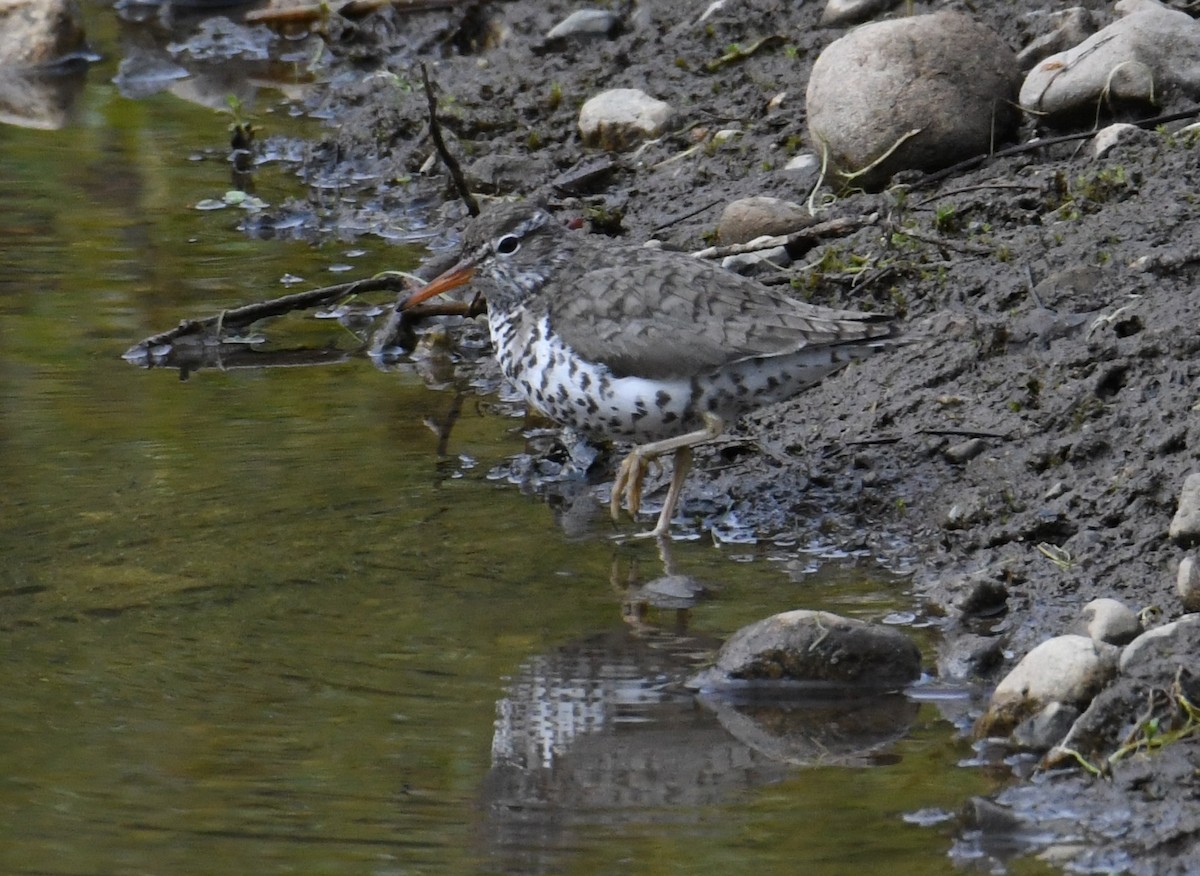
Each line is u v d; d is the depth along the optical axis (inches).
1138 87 604.1
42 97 894.4
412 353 620.7
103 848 320.8
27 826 328.2
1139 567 419.2
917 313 548.7
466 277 489.7
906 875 311.4
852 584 437.4
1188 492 422.6
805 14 775.7
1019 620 410.6
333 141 805.2
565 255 484.4
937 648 401.4
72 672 388.5
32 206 747.4
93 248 703.1
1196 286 506.6
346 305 663.1
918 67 622.2
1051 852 318.0
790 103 717.3
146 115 871.7
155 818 331.0
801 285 571.2
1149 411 466.0
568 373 469.1
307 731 362.6
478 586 436.1
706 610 422.6
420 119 806.5
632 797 339.9
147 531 464.4
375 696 378.3
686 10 816.3
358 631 410.0
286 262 690.8
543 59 822.5
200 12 1024.9
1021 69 649.6
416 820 330.6
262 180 785.6
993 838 322.7
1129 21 620.4
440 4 923.4
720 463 510.6
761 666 384.5
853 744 361.1
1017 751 354.6
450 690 380.8
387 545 459.2
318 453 523.5
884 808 335.0
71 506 478.9
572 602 426.6
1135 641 366.9
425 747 357.1
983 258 557.0
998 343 514.6
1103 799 333.1
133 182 781.3
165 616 417.1
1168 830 320.8
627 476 475.2
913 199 607.8
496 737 360.2
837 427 511.5
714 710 374.3
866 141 619.8
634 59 791.7
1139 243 533.6
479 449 529.7
